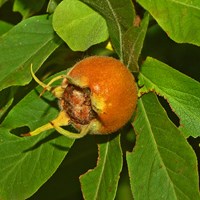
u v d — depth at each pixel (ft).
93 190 1.51
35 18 1.57
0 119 1.63
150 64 1.52
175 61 1.87
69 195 1.84
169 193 1.49
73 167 1.77
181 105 1.51
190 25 1.50
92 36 1.52
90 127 1.44
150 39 1.86
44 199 1.79
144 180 1.49
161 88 1.51
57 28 1.51
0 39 1.56
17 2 1.65
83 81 1.43
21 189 1.54
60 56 1.58
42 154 1.54
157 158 1.50
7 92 1.56
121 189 1.87
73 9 1.51
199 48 1.86
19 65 1.54
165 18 1.50
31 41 1.56
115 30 1.50
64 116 1.46
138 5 1.56
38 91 1.53
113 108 1.42
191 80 1.50
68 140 1.53
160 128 1.50
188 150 1.48
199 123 1.51
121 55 1.49
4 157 1.55
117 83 1.42
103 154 1.52
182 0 1.50
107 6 1.48
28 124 1.53
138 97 1.51
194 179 1.47
